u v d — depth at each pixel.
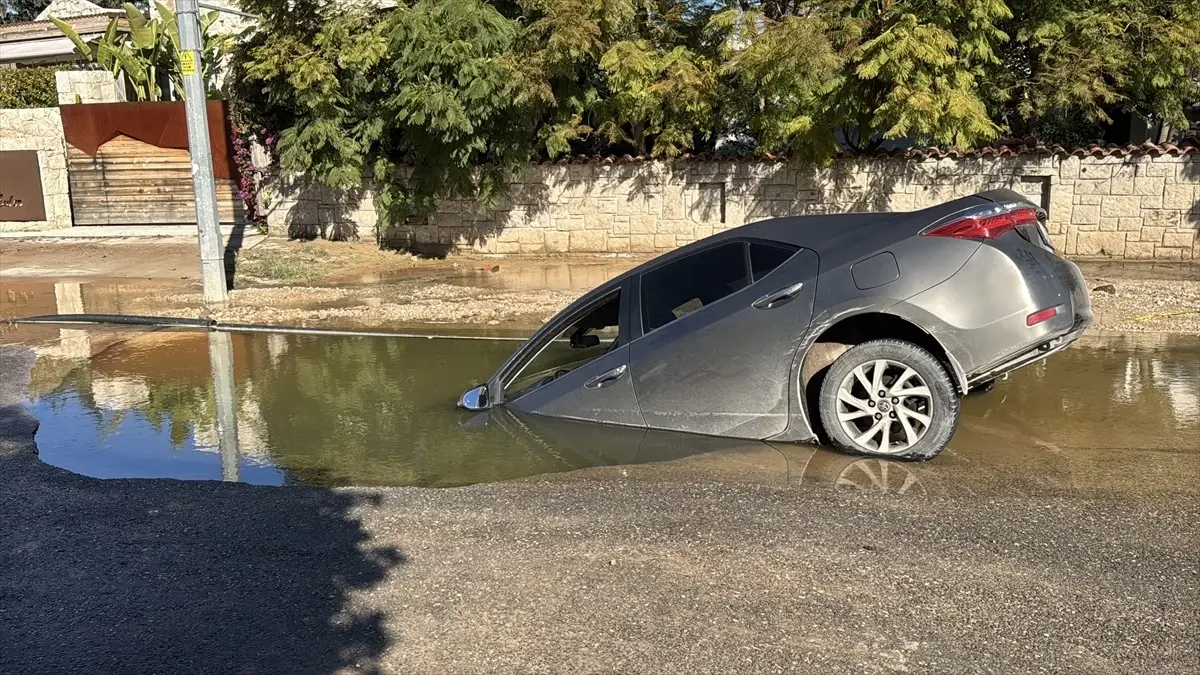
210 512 4.73
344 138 15.47
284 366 8.34
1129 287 11.53
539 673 3.19
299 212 17.00
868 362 5.38
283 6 15.33
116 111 17.17
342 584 3.89
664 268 6.18
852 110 14.63
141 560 4.18
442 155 15.14
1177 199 14.26
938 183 15.02
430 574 3.96
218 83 21.02
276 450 5.89
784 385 5.61
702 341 5.80
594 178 16.00
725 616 3.53
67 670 3.31
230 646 3.44
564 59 14.44
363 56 14.54
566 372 6.66
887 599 3.63
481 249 16.44
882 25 14.20
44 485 5.20
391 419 6.56
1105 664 3.16
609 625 3.49
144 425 6.52
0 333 10.09
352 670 3.25
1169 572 3.80
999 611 3.52
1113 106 16.53
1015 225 5.44
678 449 5.63
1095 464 5.18
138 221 17.50
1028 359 5.32
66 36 22.52
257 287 13.21
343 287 13.17
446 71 14.42
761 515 4.50
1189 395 6.64
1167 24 14.30
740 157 15.50
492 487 5.00
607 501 4.73
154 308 11.53
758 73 14.05
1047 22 14.61
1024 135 16.39
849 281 5.43
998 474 5.04
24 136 17.36
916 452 5.29
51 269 14.59
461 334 9.70
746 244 5.93
